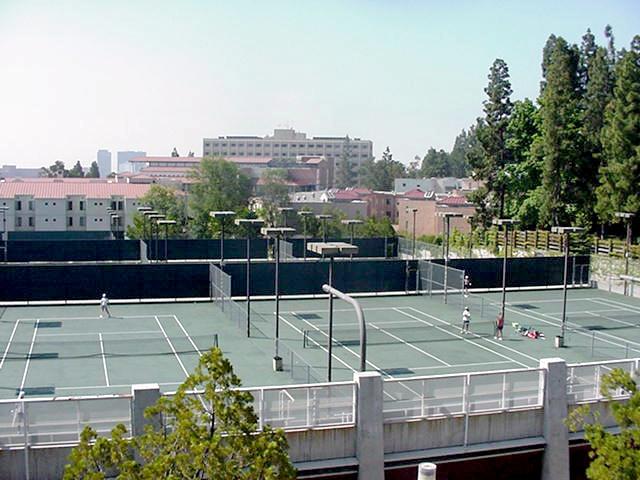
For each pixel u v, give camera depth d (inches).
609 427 1056.2
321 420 908.0
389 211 5885.8
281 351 1539.1
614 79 3348.9
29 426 797.2
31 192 4493.1
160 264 2094.0
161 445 601.6
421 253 2972.4
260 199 5012.3
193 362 1433.3
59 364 1403.8
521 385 1012.5
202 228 3880.4
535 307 2126.0
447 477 991.0
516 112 3282.5
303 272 2188.7
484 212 3417.8
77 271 2036.2
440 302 2165.4
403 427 951.0
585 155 2989.7
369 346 1598.2
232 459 598.5
